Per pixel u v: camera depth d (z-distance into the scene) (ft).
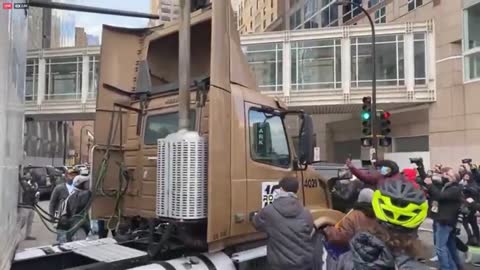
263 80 99.45
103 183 18.52
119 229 18.06
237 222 15.05
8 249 10.19
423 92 90.48
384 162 22.18
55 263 14.71
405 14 102.17
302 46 98.58
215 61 14.51
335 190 26.40
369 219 11.60
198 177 13.88
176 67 19.99
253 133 16.30
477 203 32.50
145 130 17.93
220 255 15.02
